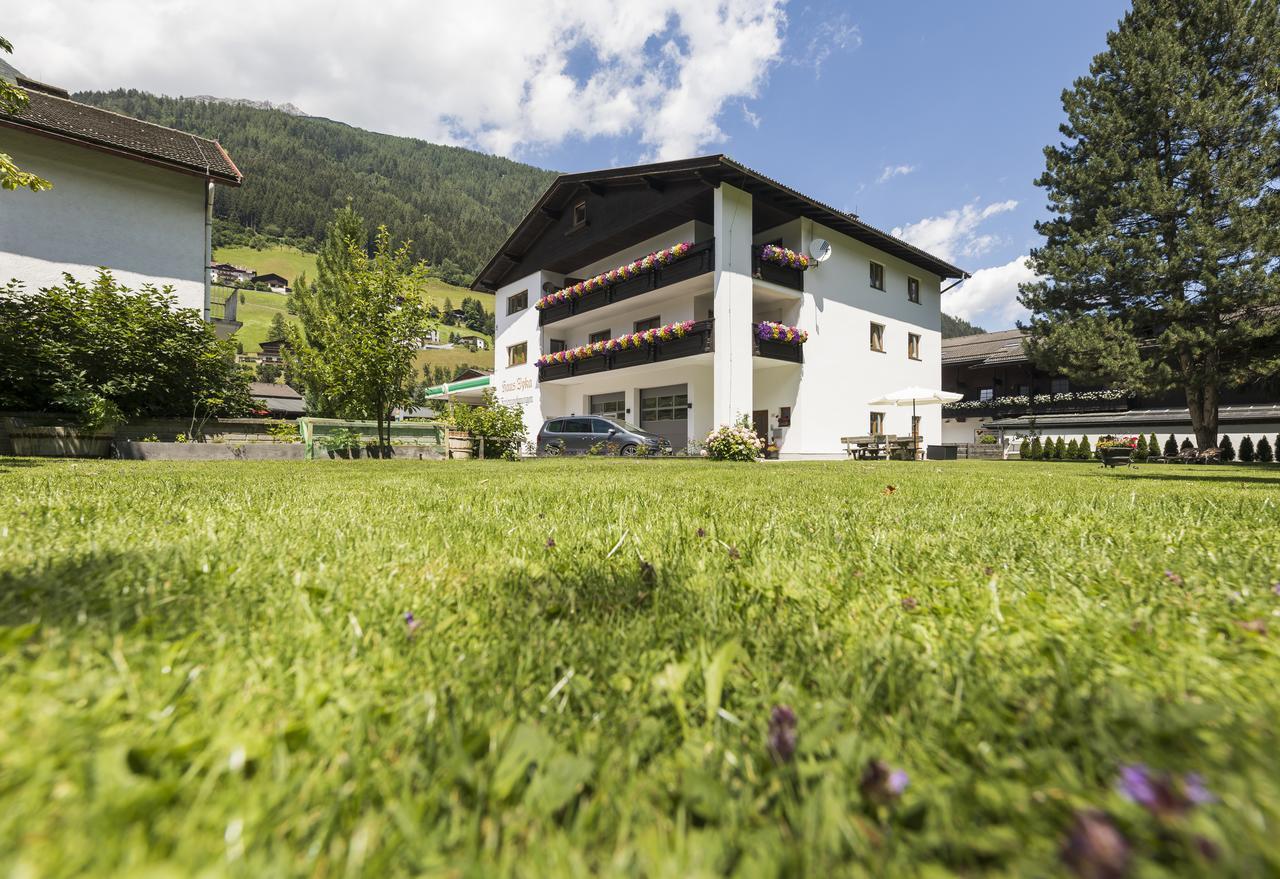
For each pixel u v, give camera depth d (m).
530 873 0.51
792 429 19.91
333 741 0.72
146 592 1.32
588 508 3.18
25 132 14.95
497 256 26.66
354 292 12.59
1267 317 17.14
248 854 0.52
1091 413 27.73
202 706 0.78
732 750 0.73
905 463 13.86
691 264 18.61
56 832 0.51
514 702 0.84
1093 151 19.39
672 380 21.22
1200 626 1.17
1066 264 19.38
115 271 16.31
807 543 2.15
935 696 0.87
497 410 15.77
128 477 4.98
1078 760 0.67
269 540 2.04
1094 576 1.64
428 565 1.74
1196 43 17.91
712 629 1.17
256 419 13.93
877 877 0.49
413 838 0.55
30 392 11.12
